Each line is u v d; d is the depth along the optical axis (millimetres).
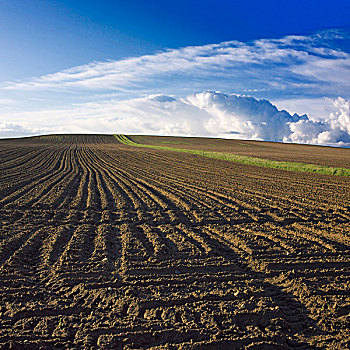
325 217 10945
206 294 5508
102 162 30125
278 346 4312
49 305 5102
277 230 9336
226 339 4379
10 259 6648
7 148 46000
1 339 4262
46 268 6465
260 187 16703
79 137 88750
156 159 34188
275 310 5082
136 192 14672
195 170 24312
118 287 5738
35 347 4152
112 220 10102
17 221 9617
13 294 5375
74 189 15344
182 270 6492
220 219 10336
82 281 5949
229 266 6746
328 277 6316
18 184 16156
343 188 16891
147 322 4688
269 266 6781
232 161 33344
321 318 4969
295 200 13547
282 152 56062
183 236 8602
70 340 4312
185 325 4648
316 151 62562
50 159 32250
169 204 12359
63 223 9633
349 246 8047
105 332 4465
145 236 8586
